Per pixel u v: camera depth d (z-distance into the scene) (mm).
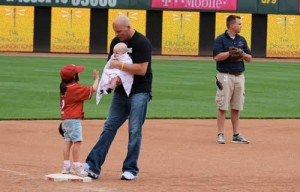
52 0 75938
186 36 78625
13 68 54188
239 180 18016
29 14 75562
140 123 18016
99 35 77312
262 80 50281
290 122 30672
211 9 78375
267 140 25578
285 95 41312
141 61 17828
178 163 20484
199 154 22219
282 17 79250
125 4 77312
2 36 75312
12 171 18453
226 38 24938
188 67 60969
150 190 16562
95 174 17828
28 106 33500
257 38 79500
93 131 26703
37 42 76375
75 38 76812
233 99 24922
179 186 17109
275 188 17109
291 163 20844
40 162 20016
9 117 29859
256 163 20719
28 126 27500
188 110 33719
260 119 31469
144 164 20203
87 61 64312
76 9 76562
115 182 17469
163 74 52906
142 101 17969
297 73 57688
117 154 21781
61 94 17906
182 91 41688
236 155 22156
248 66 64438
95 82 17953
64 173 17969
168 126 28594
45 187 16609
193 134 26656
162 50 78438
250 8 78688
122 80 17766
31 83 43500
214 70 58062
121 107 18188
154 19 78500
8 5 75188
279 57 79688
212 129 28062
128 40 17953
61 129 18094
